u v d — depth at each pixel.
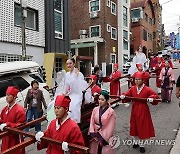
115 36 27.44
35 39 14.37
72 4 27.33
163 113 9.29
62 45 16.89
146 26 40.31
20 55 13.30
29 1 13.88
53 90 9.02
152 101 5.62
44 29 15.25
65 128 3.63
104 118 4.62
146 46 40.19
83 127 5.39
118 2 27.92
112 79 11.18
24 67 8.42
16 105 4.91
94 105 6.02
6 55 12.55
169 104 10.90
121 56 27.77
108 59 25.88
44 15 15.27
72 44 25.62
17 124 4.44
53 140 3.45
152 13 44.56
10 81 7.92
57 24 16.59
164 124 7.86
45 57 14.44
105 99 4.69
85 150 3.14
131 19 37.34
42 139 3.54
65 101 3.65
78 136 3.62
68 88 5.55
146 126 5.82
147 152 5.77
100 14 25.66
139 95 5.89
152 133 5.89
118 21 27.91
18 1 13.21
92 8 26.25
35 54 14.44
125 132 7.25
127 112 9.72
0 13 12.01
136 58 12.91
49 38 15.59
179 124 7.82
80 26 26.97
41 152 6.20
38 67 9.23
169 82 11.19
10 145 4.60
